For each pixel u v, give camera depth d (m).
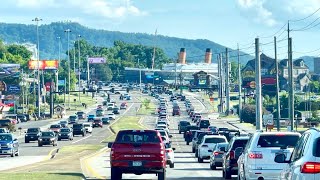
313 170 17.75
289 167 20.27
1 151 72.00
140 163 37.81
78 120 181.12
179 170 50.75
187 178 42.75
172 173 47.50
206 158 60.88
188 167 54.56
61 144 101.25
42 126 158.50
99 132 137.38
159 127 119.69
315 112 160.75
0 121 138.38
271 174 30.42
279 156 21.33
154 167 37.84
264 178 30.50
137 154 37.81
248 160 30.94
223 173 42.81
